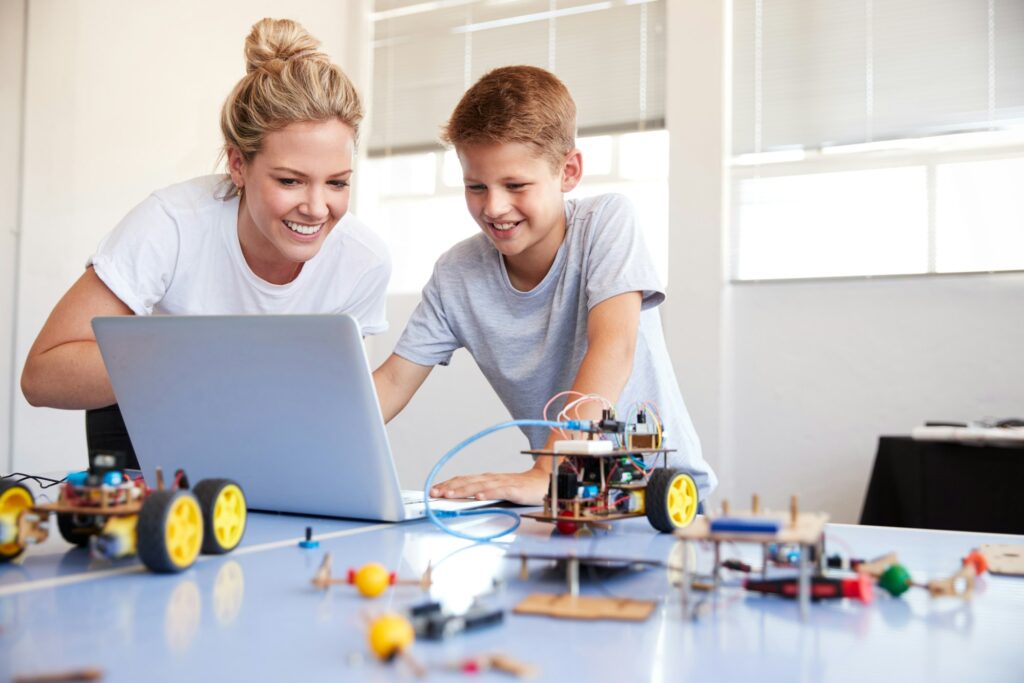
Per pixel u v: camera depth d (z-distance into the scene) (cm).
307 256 130
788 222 341
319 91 117
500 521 93
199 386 90
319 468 90
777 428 336
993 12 314
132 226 132
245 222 136
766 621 52
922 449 263
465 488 104
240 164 131
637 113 367
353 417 85
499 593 59
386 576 58
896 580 58
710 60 348
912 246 323
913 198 323
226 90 374
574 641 47
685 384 345
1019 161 309
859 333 326
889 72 328
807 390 333
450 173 405
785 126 343
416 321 146
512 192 121
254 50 123
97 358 122
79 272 314
